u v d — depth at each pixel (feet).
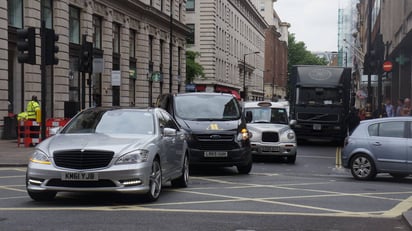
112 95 129.80
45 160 30.50
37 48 94.07
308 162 63.62
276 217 28.71
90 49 68.69
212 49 232.53
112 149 30.53
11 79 91.25
